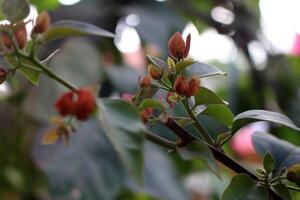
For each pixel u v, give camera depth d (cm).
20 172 117
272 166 48
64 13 123
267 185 47
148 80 46
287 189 48
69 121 43
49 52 110
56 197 98
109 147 104
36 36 46
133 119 40
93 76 108
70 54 108
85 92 40
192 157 45
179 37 47
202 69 49
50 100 100
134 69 119
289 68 131
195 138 46
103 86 113
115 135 39
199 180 130
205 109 49
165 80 48
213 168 45
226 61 144
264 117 48
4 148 116
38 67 45
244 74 138
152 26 122
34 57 45
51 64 105
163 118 44
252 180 47
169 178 108
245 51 131
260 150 55
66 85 44
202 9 139
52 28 46
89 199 98
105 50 128
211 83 144
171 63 47
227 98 134
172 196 105
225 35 134
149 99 44
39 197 116
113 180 101
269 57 130
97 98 41
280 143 56
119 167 102
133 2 130
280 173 48
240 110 129
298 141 117
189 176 129
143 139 39
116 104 41
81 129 104
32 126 115
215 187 128
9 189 117
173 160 126
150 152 109
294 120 122
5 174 116
